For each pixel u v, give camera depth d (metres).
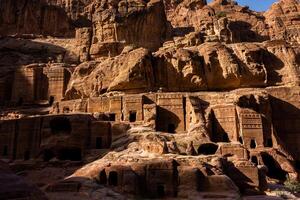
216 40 78.56
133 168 36.50
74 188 34.59
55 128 49.50
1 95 67.25
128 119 53.16
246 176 39.59
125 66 60.50
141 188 35.81
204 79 61.72
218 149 45.28
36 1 90.38
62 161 44.97
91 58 76.31
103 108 55.38
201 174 36.53
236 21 95.31
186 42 73.62
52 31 90.19
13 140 49.97
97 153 45.16
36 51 78.56
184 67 61.94
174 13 106.44
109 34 77.50
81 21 98.06
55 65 69.44
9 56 76.56
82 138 47.38
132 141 44.56
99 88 61.12
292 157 50.00
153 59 62.66
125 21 78.25
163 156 39.19
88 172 37.44
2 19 87.75
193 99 53.69
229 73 61.12
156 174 36.16
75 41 80.44
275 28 98.44
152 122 50.97
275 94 58.25
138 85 59.09
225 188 35.66
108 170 36.84
